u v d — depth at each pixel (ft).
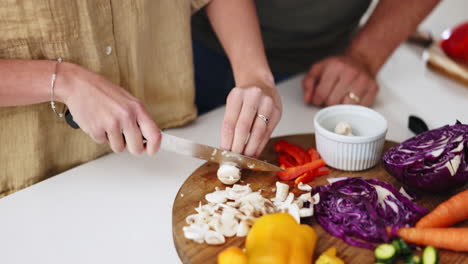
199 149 2.74
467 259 2.32
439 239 2.33
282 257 2.21
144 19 2.92
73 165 3.04
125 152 3.12
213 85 4.09
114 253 2.48
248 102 2.77
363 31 3.68
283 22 3.84
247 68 3.09
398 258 2.32
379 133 2.77
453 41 3.90
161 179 2.92
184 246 2.40
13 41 2.62
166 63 3.18
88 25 2.75
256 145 2.81
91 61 2.83
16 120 2.78
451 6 4.82
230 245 2.40
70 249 2.50
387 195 2.55
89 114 2.56
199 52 3.98
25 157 2.87
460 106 3.57
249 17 3.22
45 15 2.62
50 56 2.73
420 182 2.60
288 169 2.80
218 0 3.22
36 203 2.74
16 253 2.47
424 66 4.08
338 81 3.45
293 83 3.84
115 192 2.82
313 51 4.09
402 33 3.62
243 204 2.58
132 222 2.64
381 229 2.39
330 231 2.46
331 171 2.88
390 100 3.62
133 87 3.05
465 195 2.44
